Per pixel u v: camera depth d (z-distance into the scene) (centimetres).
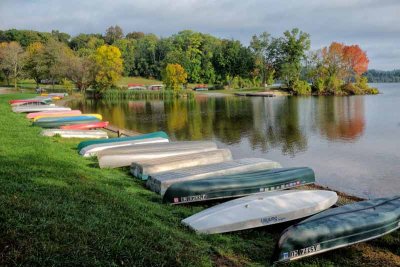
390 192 1444
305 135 2775
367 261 802
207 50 10956
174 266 646
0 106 3822
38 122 2538
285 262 757
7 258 557
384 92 9194
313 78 8831
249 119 3822
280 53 9131
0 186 892
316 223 808
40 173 1117
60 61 7350
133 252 653
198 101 6512
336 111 4444
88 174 1263
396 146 2281
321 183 1549
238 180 1152
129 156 1520
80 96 7400
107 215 821
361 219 851
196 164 1462
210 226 871
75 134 2178
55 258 586
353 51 8788
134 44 13050
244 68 9975
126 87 8944
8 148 1504
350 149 2227
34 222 689
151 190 1215
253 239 877
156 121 3741
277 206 961
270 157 2053
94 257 613
